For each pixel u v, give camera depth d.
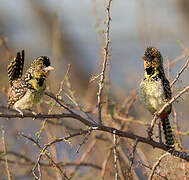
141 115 14.63
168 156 10.49
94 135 13.36
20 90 10.79
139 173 12.56
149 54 11.04
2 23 20.03
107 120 13.77
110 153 13.21
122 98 15.87
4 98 13.05
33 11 20.53
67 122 14.01
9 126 12.61
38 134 10.00
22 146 12.63
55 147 11.95
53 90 12.50
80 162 13.14
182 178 10.68
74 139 13.25
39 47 19.94
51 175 12.53
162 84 10.84
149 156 12.42
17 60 11.14
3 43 13.79
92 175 13.34
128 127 14.02
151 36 14.33
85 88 19.42
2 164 11.95
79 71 19.64
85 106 12.95
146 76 11.07
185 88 9.37
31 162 12.61
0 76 13.38
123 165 13.06
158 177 10.41
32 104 10.99
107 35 9.86
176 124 11.45
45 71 10.83
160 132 10.41
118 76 17.02
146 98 11.09
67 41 19.98
